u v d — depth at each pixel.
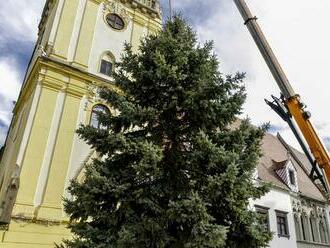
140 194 7.74
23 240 13.23
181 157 8.66
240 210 7.79
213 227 7.08
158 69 9.05
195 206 7.05
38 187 14.56
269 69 9.70
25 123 16.09
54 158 15.37
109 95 9.88
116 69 18.81
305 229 22.12
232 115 9.30
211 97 9.27
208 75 9.57
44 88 16.61
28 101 17.88
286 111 9.29
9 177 16.12
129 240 6.86
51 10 21.98
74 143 16.22
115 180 8.12
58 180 15.02
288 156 24.72
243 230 8.09
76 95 17.28
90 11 20.05
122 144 8.35
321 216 23.86
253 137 9.23
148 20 22.16
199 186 8.24
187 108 9.05
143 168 7.68
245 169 8.33
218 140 8.98
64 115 16.48
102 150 8.93
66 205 8.44
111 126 9.45
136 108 8.87
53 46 18.03
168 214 7.34
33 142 15.23
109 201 8.12
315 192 24.81
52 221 14.02
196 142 8.54
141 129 9.84
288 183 22.19
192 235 7.23
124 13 21.41
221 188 7.48
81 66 18.16
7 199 13.91
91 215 8.00
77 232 7.87
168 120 9.31
